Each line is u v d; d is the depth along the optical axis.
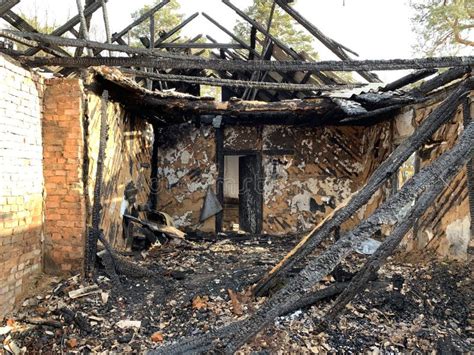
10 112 3.71
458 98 4.29
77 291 4.12
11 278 3.72
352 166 8.80
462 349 3.17
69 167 4.47
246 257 6.18
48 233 4.50
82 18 4.43
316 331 3.48
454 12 8.29
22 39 4.23
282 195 8.80
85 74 4.72
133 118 7.09
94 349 3.30
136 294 4.33
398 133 6.95
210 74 10.70
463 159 3.03
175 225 8.84
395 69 3.90
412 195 2.77
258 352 3.17
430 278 4.32
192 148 8.91
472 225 4.48
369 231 2.68
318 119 7.80
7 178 3.66
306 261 5.39
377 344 3.29
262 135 8.80
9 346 3.23
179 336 3.50
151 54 3.90
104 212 5.41
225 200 12.35
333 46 7.73
